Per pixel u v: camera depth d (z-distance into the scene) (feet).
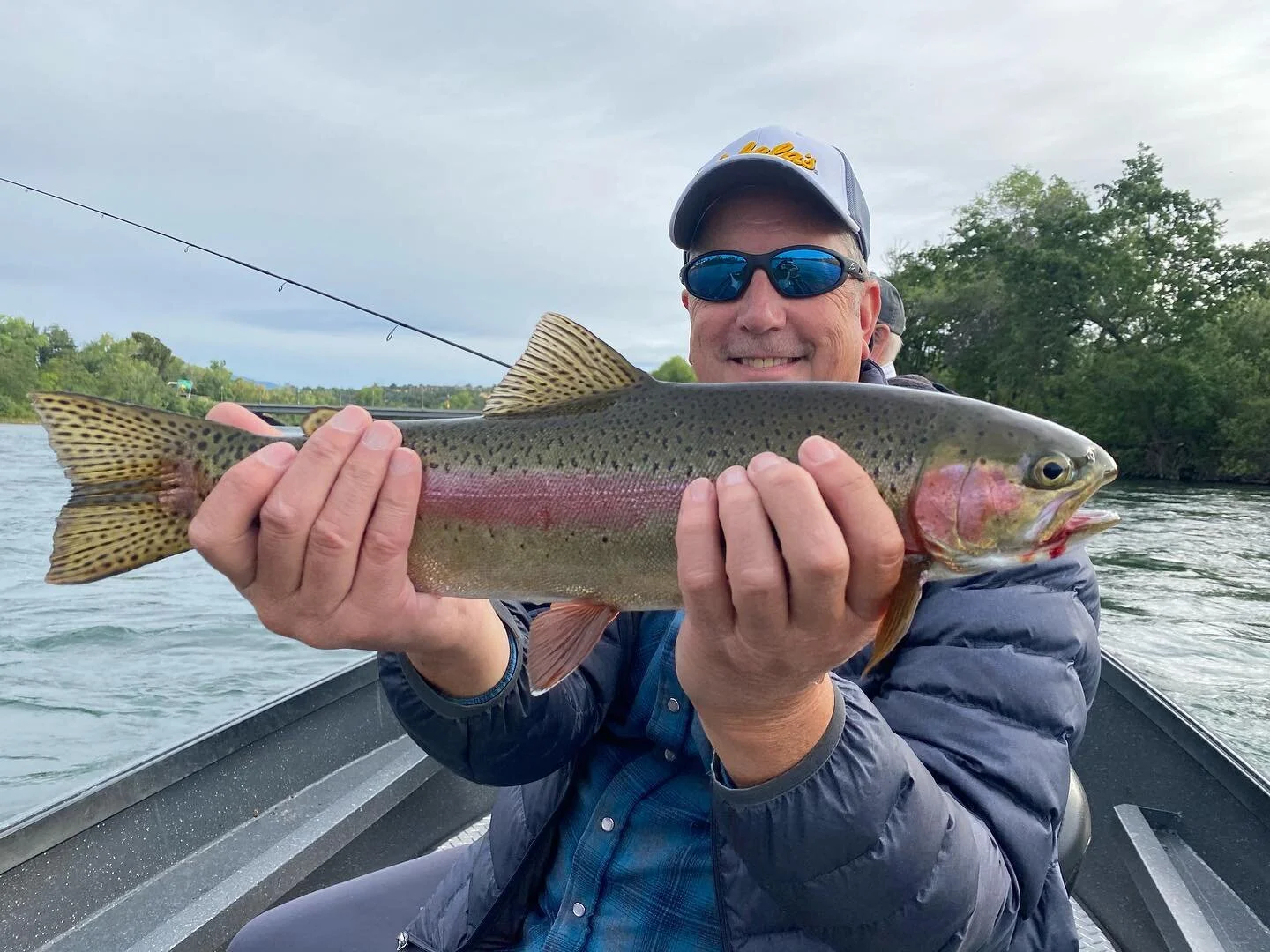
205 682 6.68
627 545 1.71
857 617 1.29
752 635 1.26
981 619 1.66
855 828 1.33
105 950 2.07
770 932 1.53
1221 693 7.19
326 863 2.62
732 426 1.71
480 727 1.73
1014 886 1.51
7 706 6.06
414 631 1.54
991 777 1.53
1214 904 2.47
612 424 1.75
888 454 1.66
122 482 1.82
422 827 3.07
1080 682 1.65
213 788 2.59
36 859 2.14
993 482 1.63
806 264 2.28
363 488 1.41
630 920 1.67
